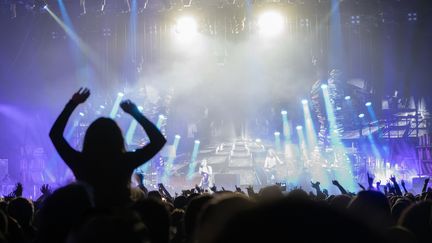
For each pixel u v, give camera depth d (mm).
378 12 44188
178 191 44469
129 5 44500
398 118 44969
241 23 45406
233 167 47344
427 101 45719
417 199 10844
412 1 43500
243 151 48281
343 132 45719
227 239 1807
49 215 3945
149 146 5609
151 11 44750
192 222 5117
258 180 46344
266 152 47938
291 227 1764
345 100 46469
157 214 4680
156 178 43438
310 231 1758
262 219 1793
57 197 3975
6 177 41281
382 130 44156
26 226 7207
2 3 42312
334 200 7422
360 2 43938
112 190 5383
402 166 42156
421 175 40750
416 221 5277
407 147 42906
